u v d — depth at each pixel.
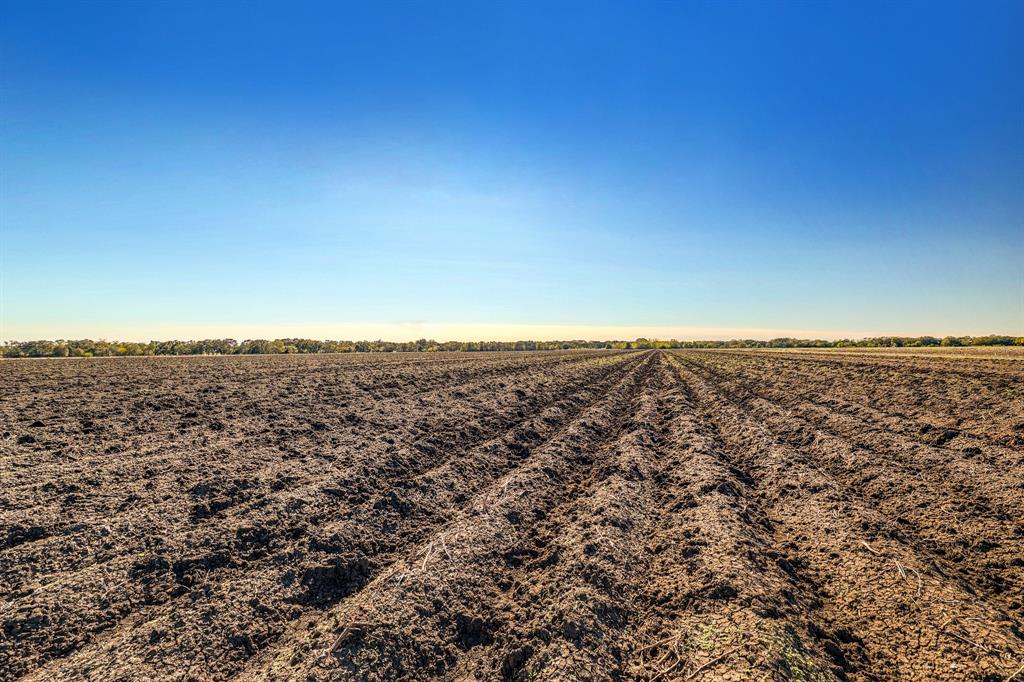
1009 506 8.07
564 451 12.97
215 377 24.69
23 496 8.12
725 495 9.15
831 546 7.16
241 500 8.69
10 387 19.23
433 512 8.98
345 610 5.67
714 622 5.31
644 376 34.88
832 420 15.41
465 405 19.12
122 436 12.38
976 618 5.21
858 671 4.77
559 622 5.38
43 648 4.95
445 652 5.25
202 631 5.23
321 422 14.87
